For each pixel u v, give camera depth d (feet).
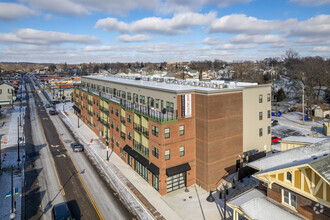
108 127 150.51
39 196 90.12
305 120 211.00
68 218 72.02
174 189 96.48
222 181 99.50
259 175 64.85
